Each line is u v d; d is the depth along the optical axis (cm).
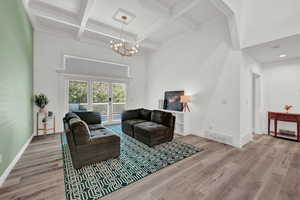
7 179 187
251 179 195
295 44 290
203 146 325
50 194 159
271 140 372
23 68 289
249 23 305
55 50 432
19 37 264
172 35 500
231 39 322
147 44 549
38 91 404
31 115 368
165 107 525
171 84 525
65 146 312
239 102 324
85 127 220
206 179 194
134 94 633
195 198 157
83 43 486
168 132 353
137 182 186
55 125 434
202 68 407
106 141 242
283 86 403
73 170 212
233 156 271
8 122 204
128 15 372
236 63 329
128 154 275
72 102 475
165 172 211
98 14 370
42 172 206
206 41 396
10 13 221
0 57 181
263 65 444
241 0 305
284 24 257
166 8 340
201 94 409
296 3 242
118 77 580
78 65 484
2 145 182
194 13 360
